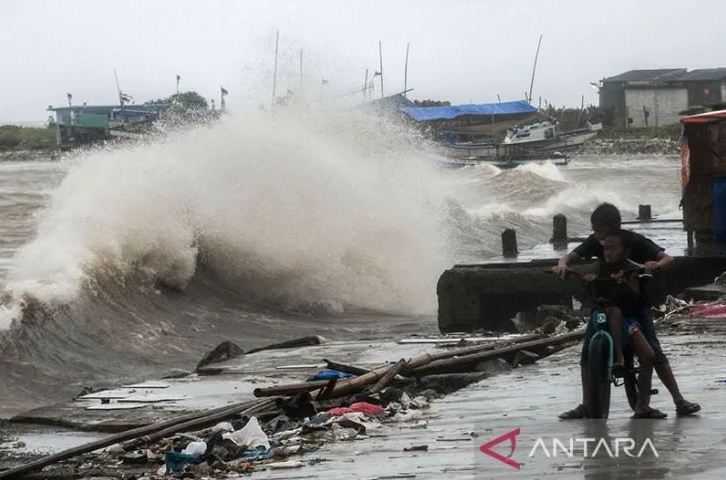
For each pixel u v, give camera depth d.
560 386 17.59
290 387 18.02
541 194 96.94
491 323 34.00
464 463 12.31
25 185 107.88
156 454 15.94
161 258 38.81
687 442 12.30
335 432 15.53
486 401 16.59
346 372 20.38
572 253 13.59
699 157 36.78
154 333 34.25
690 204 36.97
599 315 13.62
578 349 22.11
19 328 30.80
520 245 64.06
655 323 24.19
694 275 33.16
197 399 21.36
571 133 178.88
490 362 21.08
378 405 17.84
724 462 11.27
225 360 26.47
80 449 16.08
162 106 151.75
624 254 13.44
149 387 22.83
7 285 33.19
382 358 25.33
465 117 180.38
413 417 16.09
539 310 30.14
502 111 181.38
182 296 39.03
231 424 16.75
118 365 30.30
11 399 26.06
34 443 18.50
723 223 36.59
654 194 109.88
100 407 20.88
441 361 20.67
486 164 154.00
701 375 16.92
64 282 34.25
